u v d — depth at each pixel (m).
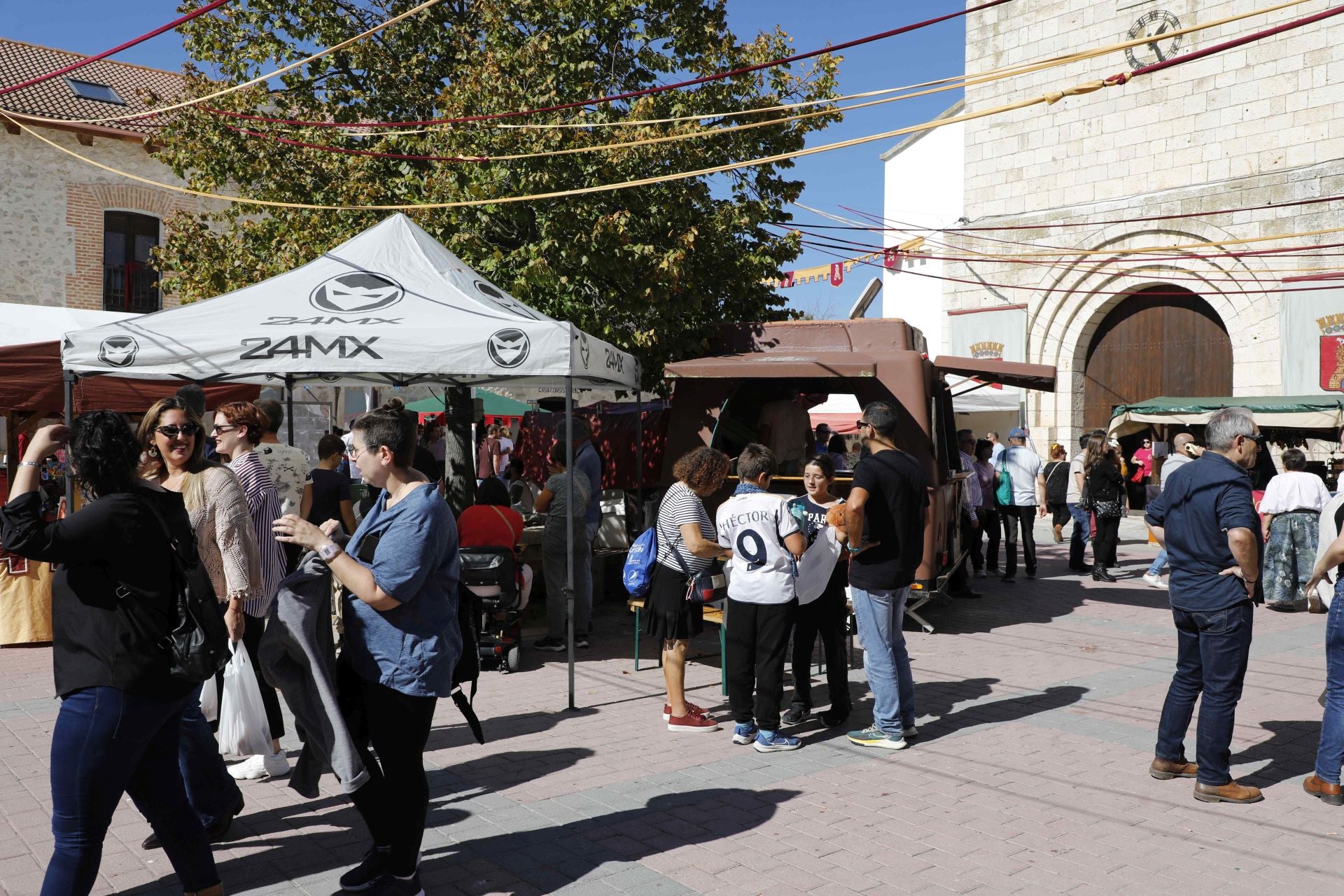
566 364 6.68
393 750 3.60
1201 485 4.93
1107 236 21.12
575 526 8.64
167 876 4.00
